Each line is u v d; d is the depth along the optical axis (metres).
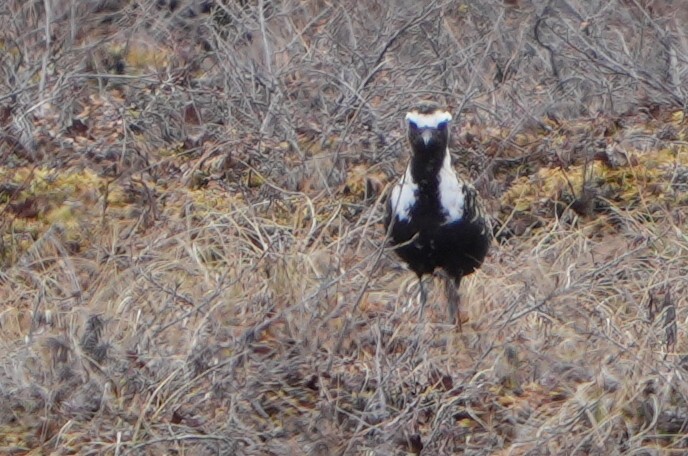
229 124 15.27
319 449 9.71
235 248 12.62
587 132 14.94
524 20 17.70
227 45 16.34
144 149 14.52
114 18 18.86
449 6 18.02
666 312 10.84
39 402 10.37
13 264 12.89
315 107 15.89
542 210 13.84
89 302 11.72
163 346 10.95
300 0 18.30
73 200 13.62
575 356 10.92
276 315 10.93
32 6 17.42
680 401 10.11
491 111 15.71
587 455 9.63
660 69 17.08
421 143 11.23
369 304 11.70
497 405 10.29
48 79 15.91
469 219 11.48
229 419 9.92
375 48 16.78
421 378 10.48
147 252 12.50
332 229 13.36
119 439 9.67
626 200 13.89
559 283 12.08
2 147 14.52
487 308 12.03
